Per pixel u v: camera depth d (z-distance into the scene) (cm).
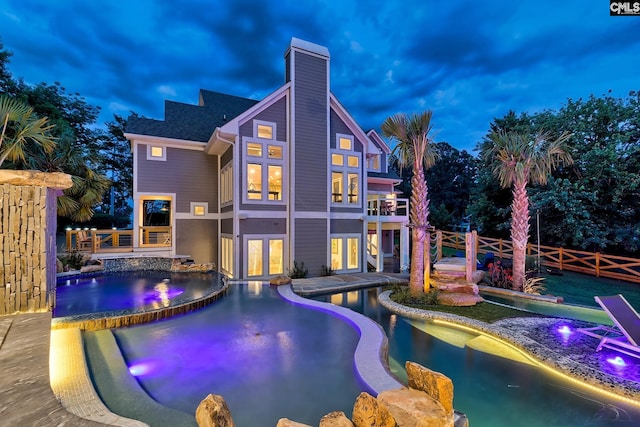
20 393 243
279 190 1229
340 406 337
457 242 2092
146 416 303
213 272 1122
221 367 423
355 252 1375
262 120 1197
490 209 1762
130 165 2584
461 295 866
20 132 686
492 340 623
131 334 538
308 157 1259
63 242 1597
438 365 512
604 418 365
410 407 254
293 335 550
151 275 1070
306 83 1264
